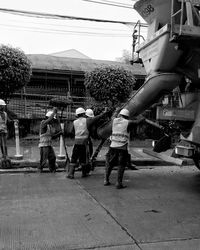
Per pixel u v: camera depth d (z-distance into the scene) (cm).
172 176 861
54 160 873
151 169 962
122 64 2066
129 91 1447
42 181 765
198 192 689
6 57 1256
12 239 423
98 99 1454
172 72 730
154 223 491
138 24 817
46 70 1695
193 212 550
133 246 405
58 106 1212
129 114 805
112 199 619
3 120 909
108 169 736
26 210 541
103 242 416
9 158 992
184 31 593
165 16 702
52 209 548
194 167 1000
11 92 1344
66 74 1756
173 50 676
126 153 716
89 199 615
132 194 661
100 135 877
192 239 431
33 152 1128
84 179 795
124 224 483
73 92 1748
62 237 430
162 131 817
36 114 1551
